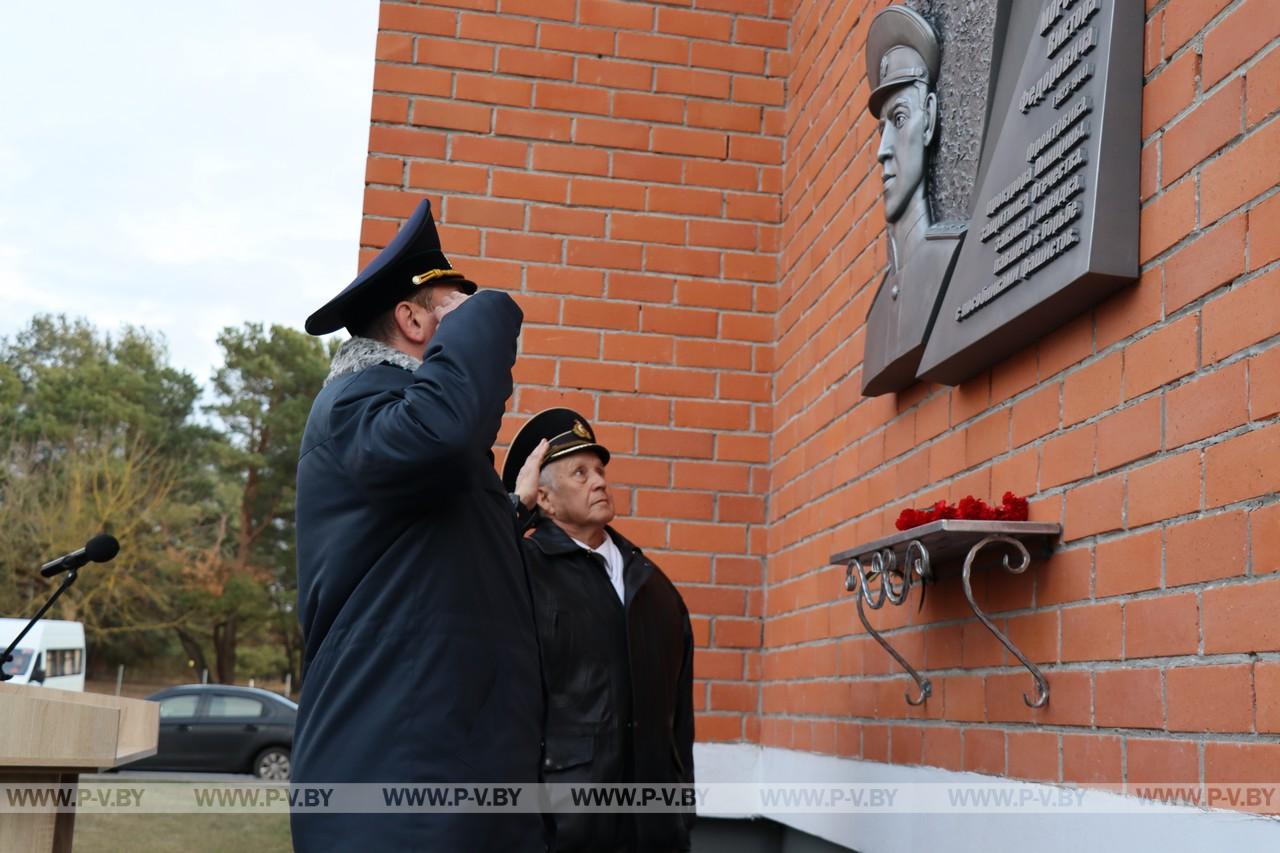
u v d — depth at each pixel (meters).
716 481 4.49
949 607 2.88
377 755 1.80
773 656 4.32
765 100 4.75
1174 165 2.09
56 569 2.70
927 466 3.11
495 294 2.01
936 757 2.90
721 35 4.76
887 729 3.22
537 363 4.45
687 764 3.45
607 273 4.54
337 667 1.86
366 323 2.15
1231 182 1.93
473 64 4.58
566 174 4.57
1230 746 1.82
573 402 4.45
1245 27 1.92
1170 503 2.03
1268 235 1.83
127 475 42.34
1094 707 2.21
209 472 48.47
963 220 2.87
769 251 4.65
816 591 3.90
